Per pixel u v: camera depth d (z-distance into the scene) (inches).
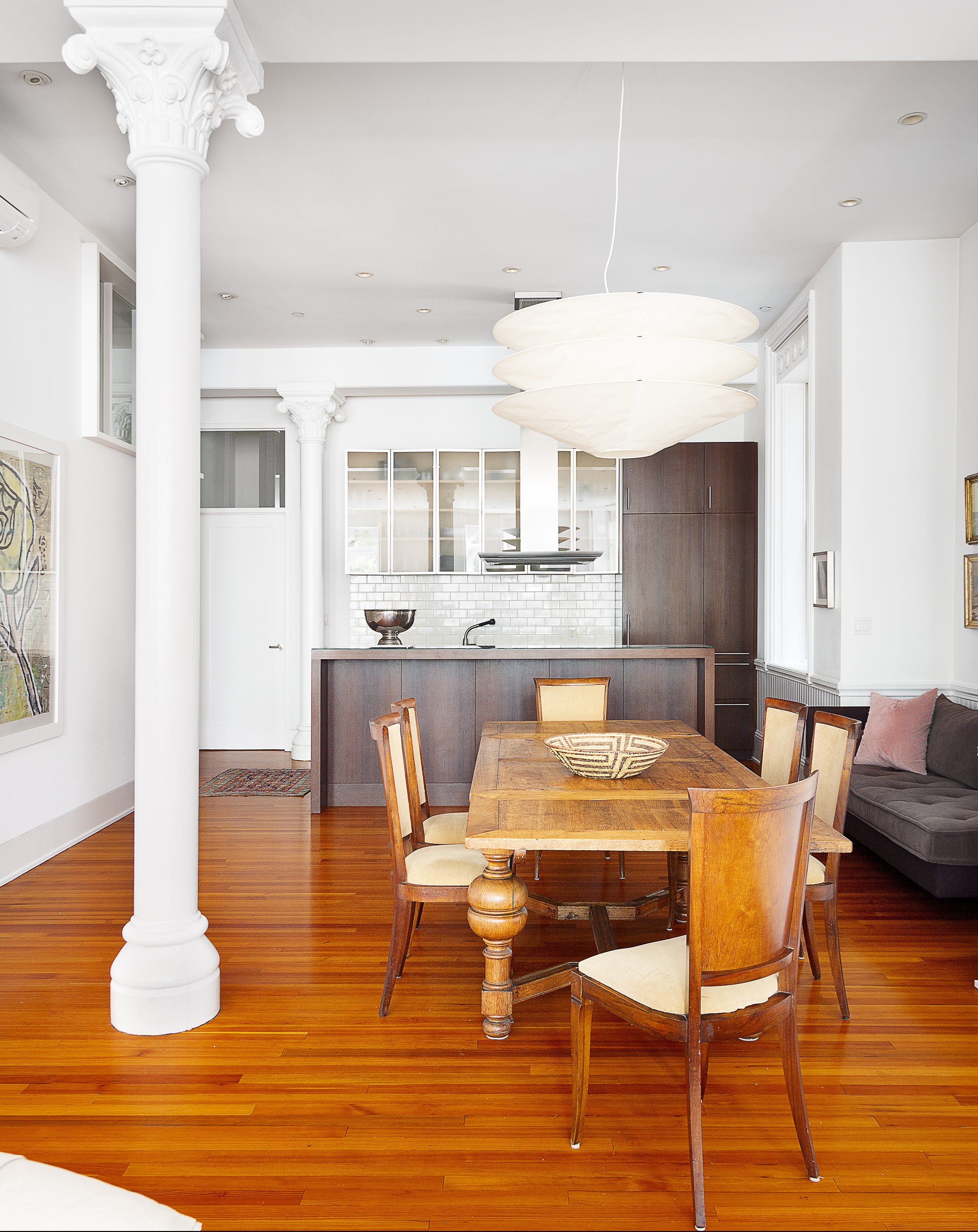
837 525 196.9
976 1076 91.5
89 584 186.1
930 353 191.5
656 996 74.1
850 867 166.1
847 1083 90.0
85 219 181.0
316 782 201.8
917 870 133.5
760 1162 77.0
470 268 205.5
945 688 192.5
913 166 156.2
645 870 163.0
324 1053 95.9
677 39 105.9
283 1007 106.9
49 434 169.6
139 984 100.3
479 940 128.3
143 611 102.2
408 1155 77.9
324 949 124.8
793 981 76.8
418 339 263.1
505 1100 86.7
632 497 265.9
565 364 108.0
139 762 103.0
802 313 220.4
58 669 170.4
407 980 114.5
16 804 157.5
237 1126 82.2
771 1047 97.7
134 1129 81.7
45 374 168.4
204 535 291.3
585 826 88.6
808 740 180.1
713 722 207.2
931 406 191.8
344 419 285.0
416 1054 95.9
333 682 211.5
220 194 166.7
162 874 102.5
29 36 107.7
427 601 291.7
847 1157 77.8
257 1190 73.1
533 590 291.0
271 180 160.9
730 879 70.9
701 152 150.6
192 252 103.7
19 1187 48.1
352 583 291.3
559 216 177.2
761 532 261.4
